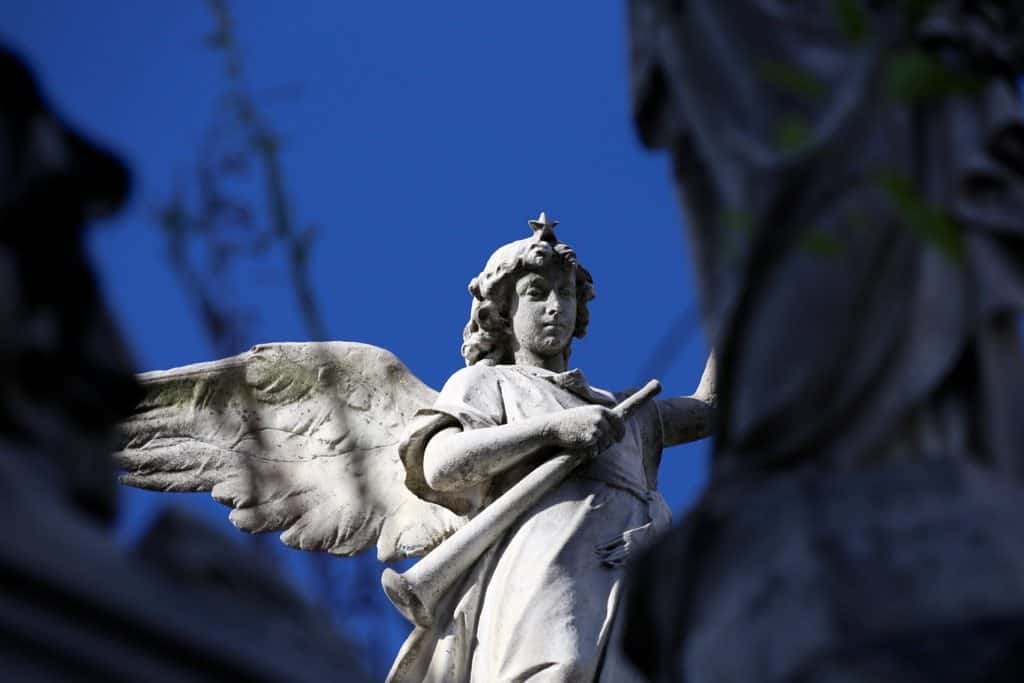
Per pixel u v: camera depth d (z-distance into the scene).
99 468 10.48
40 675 9.44
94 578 9.77
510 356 15.55
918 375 10.86
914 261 11.02
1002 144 11.29
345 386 16.78
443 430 14.97
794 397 10.89
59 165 10.72
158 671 9.64
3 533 9.75
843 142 11.21
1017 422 10.87
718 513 10.69
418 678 14.39
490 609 14.33
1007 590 10.13
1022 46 11.54
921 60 11.19
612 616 14.13
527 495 14.56
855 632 10.13
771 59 11.48
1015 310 10.96
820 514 10.50
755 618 10.31
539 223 15.59
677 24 11.79
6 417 10.29
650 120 11.98
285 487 16.59
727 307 11.12
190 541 10.21
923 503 10.48
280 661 9.93
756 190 11.21
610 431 14.70
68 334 10.62
